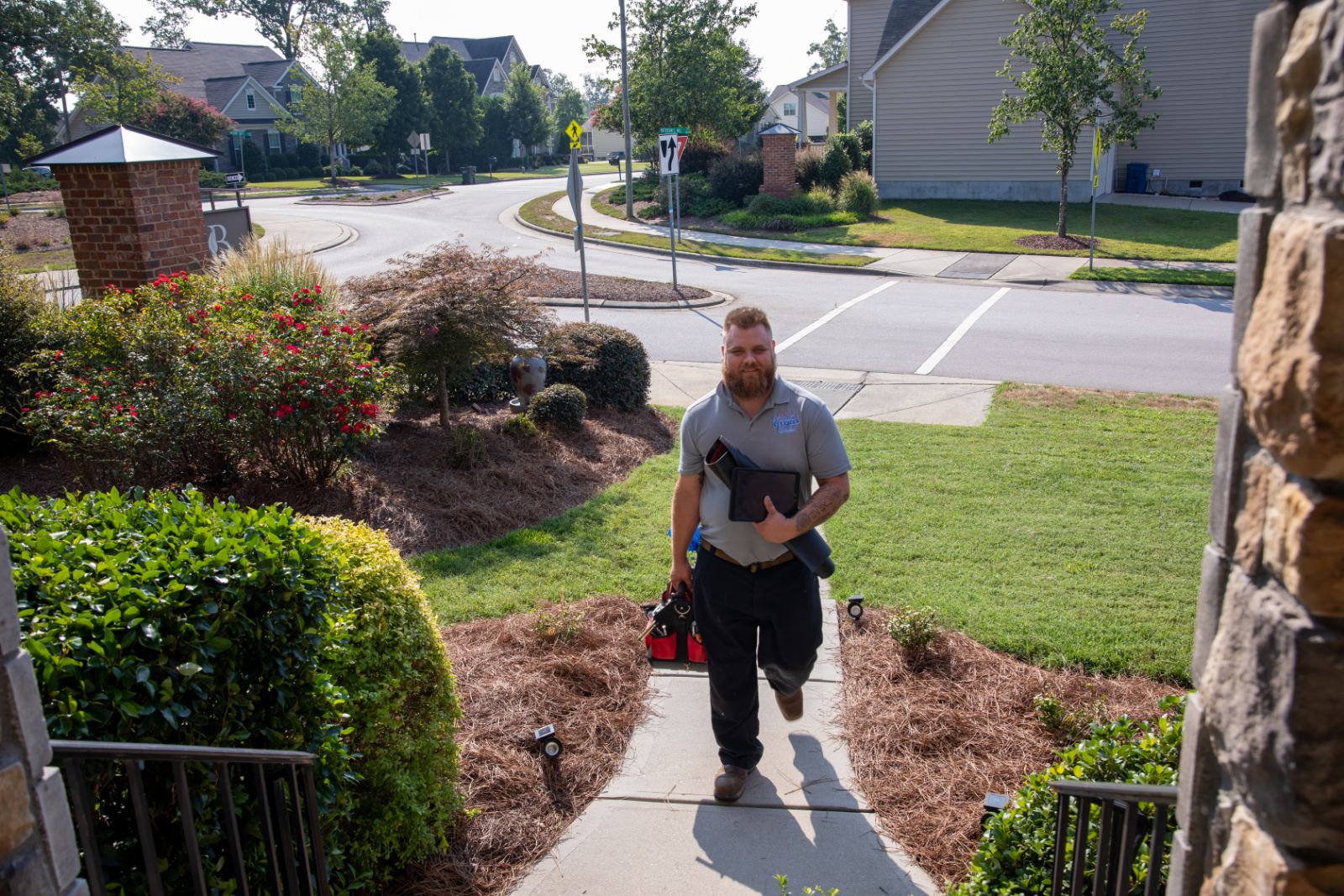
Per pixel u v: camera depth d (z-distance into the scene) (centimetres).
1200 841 164
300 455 723
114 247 940
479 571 639
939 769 420
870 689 483
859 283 2028
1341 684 127
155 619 258
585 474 841
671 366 1344
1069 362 1335
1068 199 2891
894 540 688
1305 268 126
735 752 405
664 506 771
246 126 6266
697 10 3247
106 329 730
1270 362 136
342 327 766
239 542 292
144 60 6200
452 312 813
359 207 3609
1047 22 2242
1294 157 135
